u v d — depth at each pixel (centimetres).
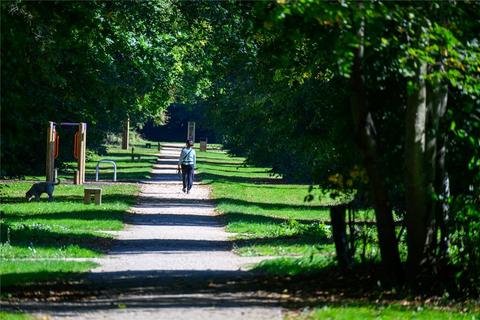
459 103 2984
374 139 2820
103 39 4953
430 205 2894
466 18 2781
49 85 5762
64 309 2392
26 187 8644
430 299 2819
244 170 14100
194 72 7700
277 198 8644
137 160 15050
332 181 3159
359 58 2733
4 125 3553
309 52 3825
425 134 2864
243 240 4866
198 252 4247
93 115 8475
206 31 5975
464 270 2959
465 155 3028
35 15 3784
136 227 5528
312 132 4759
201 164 14750
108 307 2422
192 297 2620
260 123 7388
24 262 3675
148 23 6272
